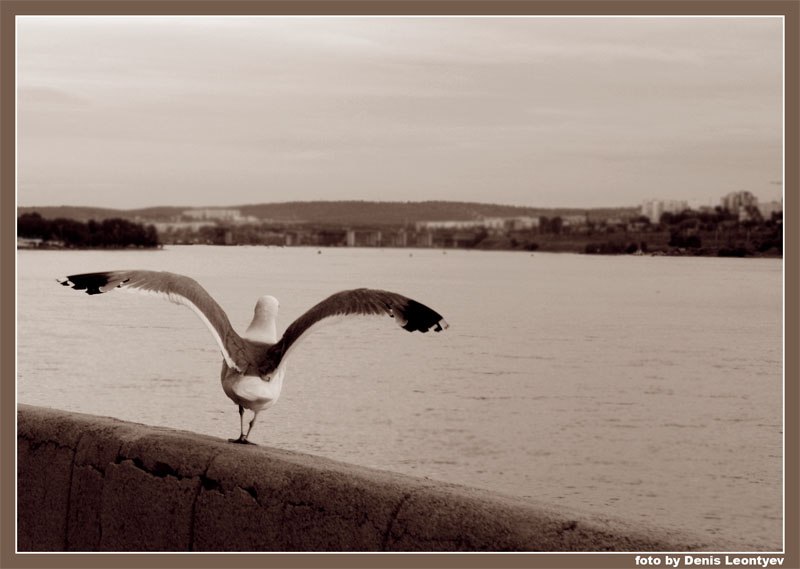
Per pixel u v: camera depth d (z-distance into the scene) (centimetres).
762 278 17150
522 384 3728
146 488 526
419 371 4006
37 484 579
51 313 6406
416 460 2366
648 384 3856
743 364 4572
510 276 16850
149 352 4238
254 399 489
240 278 10631
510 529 416
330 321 475
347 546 451
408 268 19675
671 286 13925
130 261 7806
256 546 480
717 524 1878
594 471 2316
